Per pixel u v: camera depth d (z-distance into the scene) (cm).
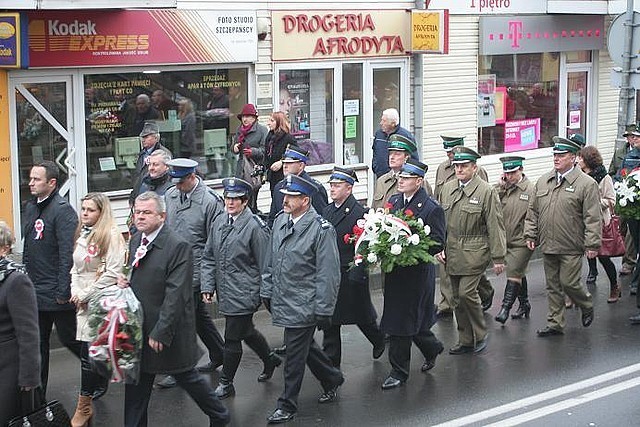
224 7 1845
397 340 1194
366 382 1221
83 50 1669
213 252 1143
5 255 873
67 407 1116
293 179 1073
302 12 1966
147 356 938
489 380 1225
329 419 1084
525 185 1499
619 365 1287
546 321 1523
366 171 2131
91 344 915
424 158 2212
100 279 1040
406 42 2147
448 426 1058
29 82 1641
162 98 1805
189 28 1795
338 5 2022
